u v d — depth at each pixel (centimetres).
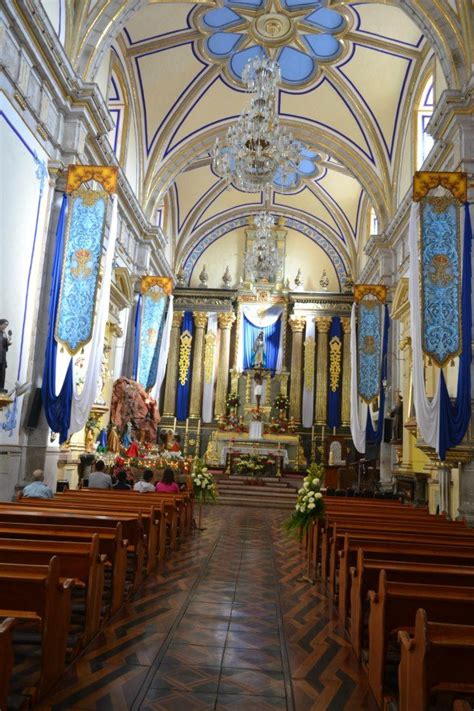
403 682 318
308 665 426
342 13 1409
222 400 2425
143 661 415
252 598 612
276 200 2448
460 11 1080
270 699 366
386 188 1734
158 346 1725
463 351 960
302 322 2470
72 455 1241
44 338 1006
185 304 2511
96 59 1120
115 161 1376
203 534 1072
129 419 1591
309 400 2419
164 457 1529
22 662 395
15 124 876
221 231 2581
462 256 987
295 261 2550
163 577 688
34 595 344
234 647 455
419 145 1545
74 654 415
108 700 350
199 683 384
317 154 2053
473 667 269
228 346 2469
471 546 520
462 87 1069
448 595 364
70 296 993
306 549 910
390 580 408
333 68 1625
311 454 2359
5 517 553
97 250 1008
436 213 998
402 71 1545
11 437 920
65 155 1072
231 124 1836
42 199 995
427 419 961
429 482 1279
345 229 2409
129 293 1566
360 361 1602
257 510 1585
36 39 914
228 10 1432
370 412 1564
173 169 1847
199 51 1574
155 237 1831
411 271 1011
